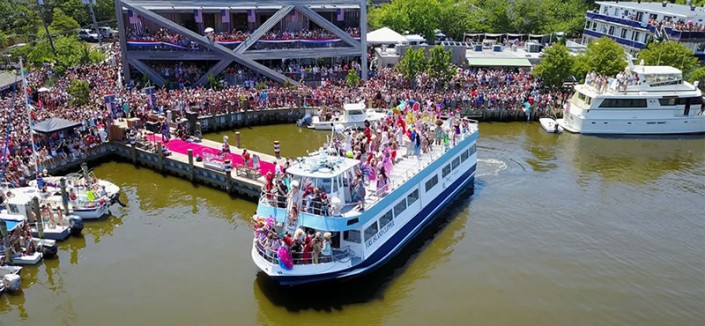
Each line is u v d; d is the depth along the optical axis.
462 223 38.75
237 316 28.17
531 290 30.94
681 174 49.12
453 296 30.28
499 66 74.62
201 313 28.39
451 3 107.81
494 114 64.25
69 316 28.28
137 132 49.78
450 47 74.56
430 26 98.81
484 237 36.78
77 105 55.28
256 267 32.59
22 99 54.16
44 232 35.41
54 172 44.94
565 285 31.48
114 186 41.09
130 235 36.41
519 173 48.16
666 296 30.72
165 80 65.31
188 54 66.38
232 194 42.62
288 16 73.75
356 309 29.00
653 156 53.84
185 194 42.88
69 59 74.06
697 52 77.06
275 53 68.62
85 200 38.56
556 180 46.78
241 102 60.22
